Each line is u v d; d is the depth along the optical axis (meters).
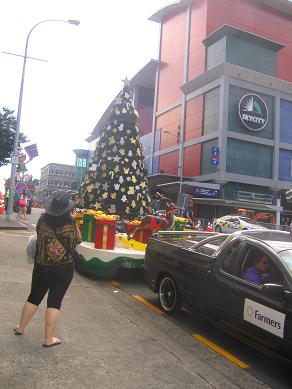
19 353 4.40
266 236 5.69
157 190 43.84
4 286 7.19
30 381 3.83
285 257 4.93
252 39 44.66
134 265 8.62
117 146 11.59
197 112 46.47
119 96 12.12
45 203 4.78
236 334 5.75
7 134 27.44
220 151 41.75
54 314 4.66
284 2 49.72
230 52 43.69
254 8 49.44
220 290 5.39
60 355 4.48
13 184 21.59
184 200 25.95
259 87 44.50
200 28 48.06
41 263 4.69
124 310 6.65
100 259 8.48
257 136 43.97
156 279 6.91
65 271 4.71
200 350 5.19
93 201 11.50
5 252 10.89
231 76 42.97
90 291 7.64
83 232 9.48
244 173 42.97
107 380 4.03
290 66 50.88
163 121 54.66
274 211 43.00
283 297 4.45
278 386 4.38
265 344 4.65
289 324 4.29
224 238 6.05
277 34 50.47
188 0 50.25
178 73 51.91
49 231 4.69
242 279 5.17
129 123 11.84
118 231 10.12
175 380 4.23
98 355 4.61
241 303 4.99
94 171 11.81
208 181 43.16
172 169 50.78
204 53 46.75
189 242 7.04
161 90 55.91
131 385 3.99
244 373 4.62
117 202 11.35
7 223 19.48
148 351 4.94
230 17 48.03
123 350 4.86
